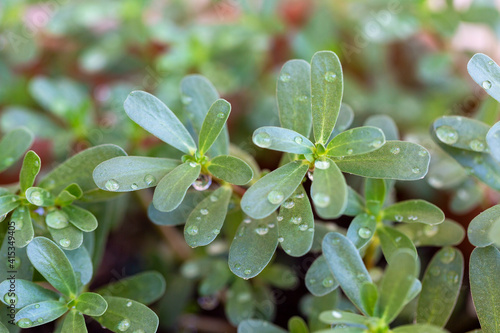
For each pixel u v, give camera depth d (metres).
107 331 0.31
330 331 0.25
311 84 0.27
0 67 0.40
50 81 0.37
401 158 0.26
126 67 0.42
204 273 0.33
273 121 0.36
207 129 0.27
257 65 0.42
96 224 0.27
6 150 0.29
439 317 0.27
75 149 0.37
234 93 0.41
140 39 0.39
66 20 0.39
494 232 0.24
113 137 0.35
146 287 0.29
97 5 0.40
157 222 0.28
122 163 0.26
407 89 0.44
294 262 0.35
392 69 0.45
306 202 0.26
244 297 0.32
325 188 0.25
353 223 0.28
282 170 0.26
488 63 0.26
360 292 0.25
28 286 0.27
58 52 0.42
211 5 0.47
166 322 0.34
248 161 0.29
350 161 0.26
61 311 0.26
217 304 0.35
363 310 0.25
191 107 0.29
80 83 0.42
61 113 0.36
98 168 0.26
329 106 0.26
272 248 0.27
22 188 0.27
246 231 0.27
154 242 0.37
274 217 0.27
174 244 0.35
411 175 0.26
